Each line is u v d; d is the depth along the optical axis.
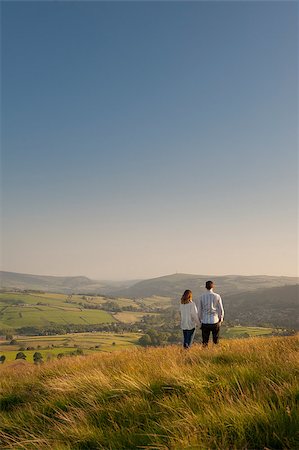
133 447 4.41
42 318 194.00
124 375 6.95
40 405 6.83
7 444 5.21
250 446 4.07
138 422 4.96
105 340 125.12
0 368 13.25
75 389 6.96
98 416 5.52
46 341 122.19
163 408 5.33
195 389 5.86
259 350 8.82
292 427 4.14
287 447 3.93
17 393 8.19
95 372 7.79
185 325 12.23
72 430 4.96
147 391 6.12
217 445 3.99
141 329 168.75
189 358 9.08
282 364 6.62
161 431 4.58
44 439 4.91
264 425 4.26
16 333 155.25
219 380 6.12
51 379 8.62
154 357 10.09
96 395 6.42
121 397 6.19
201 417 4.63
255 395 5.07
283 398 4.86
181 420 4.62
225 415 4.55
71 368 10.02
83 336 139.88
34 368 11.80
